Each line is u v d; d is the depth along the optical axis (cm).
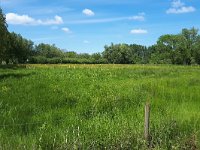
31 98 1925
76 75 3934
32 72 4612
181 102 1981
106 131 1142
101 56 15812
